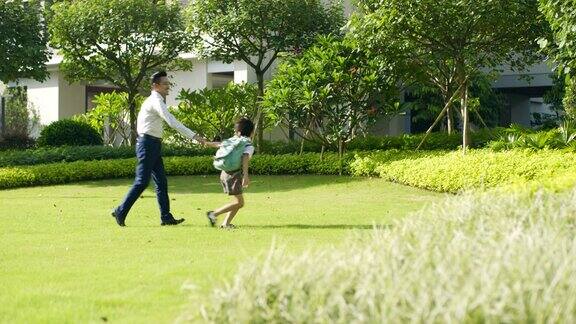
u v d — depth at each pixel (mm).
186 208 11016
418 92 20031
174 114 18578
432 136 16719
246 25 16984
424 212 6312
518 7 12922
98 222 9281
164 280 5578
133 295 5145
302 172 16266
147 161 8781
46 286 5434
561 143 13016
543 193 6578
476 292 3289
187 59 21281
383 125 20938
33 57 18016
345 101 15758
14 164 17281
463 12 13039
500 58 15492
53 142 20172
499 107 21391
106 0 18031
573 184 7469
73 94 24406
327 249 4512
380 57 14789
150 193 13797
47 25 18891
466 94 14398
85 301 4988
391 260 3986
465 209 5914
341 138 16078
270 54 20359
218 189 14258
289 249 6887
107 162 16781
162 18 18312
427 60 14867
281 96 15555
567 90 16266
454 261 3893
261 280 3727
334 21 17656
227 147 8484
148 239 7711
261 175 16453
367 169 15055
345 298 3533
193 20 17766
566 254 3975
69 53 18922
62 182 16000
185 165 16844
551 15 10562
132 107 19422
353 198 12383
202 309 3703
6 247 7262
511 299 3184
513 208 5949
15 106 23938
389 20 13336
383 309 3205
